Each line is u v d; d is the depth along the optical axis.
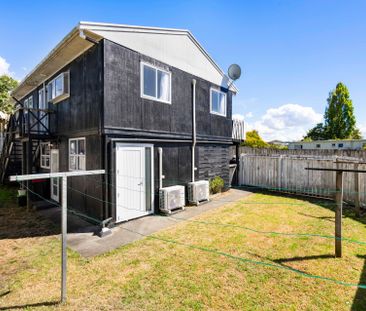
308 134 42.25
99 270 3.57
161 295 2.94
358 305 2.71
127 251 4.25
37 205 7.54
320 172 9.05
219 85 10.39
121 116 6.00
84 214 6.45
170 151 7.67
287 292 2.98
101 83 5.65
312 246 4.41
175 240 4.77
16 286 3.14
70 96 7.21
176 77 7.91
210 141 9.69
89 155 6.27
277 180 10.45
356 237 4.87
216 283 3.20
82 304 2.77
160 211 6.99
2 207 7.58
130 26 6.22
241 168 11.98
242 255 4.06
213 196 9.28
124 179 6.09
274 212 6.95
